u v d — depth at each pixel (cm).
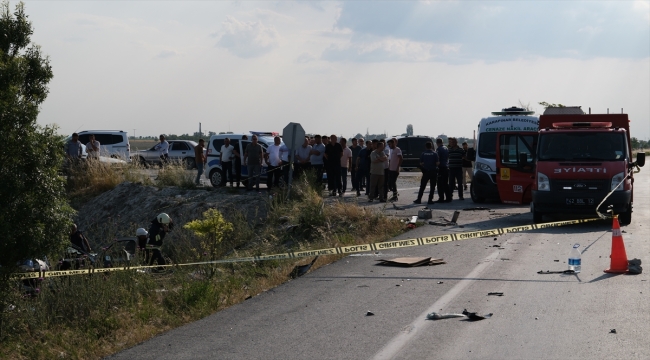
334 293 898
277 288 952
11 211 741
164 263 1335
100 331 789
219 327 746
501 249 1238
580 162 1593
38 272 910
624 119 1767
